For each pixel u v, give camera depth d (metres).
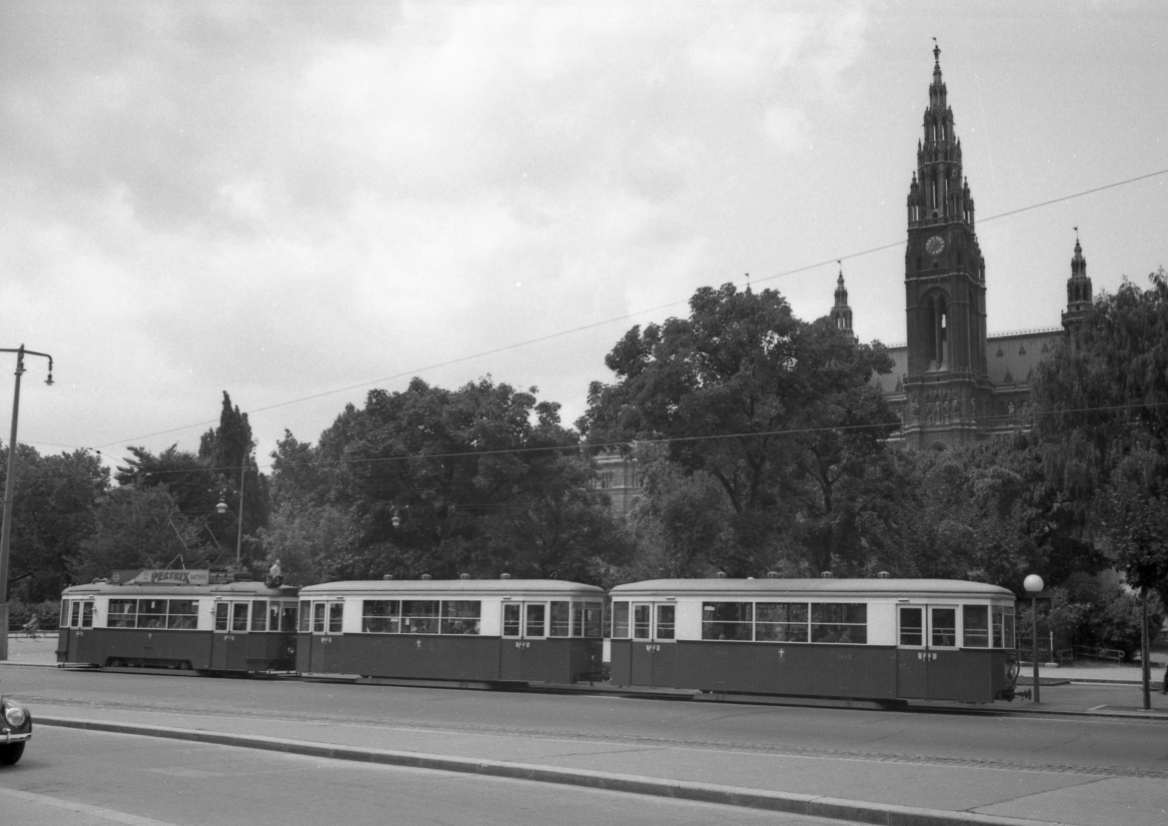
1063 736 22.88
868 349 47.47
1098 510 52.88
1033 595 33.22
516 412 56.56
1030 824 12.29
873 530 45.09
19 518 92.12
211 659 42.41
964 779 15.67
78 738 20.34
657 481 62.66
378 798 13.97
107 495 77.56
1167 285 53.12
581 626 36.84
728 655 33.47
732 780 15.18
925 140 165.12
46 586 93.69
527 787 15.23
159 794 13.98
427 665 38.16
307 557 78.94
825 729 23.98
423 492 55.97
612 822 12.65
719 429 42.81
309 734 20.36
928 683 30.88
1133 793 14.55
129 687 34.44
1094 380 53.09
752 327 42.78
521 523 55.84
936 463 79.44
